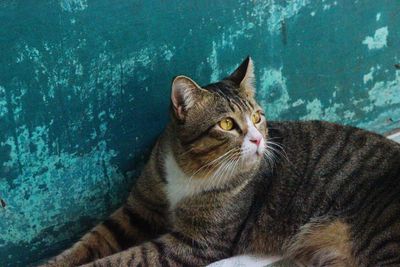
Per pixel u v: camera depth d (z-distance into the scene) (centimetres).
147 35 114
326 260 113
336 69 134
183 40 118
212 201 112
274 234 115
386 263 108
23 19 105
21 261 116
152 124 119
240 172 111
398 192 110
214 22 119
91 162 117
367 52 137
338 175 113
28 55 107
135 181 121
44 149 112
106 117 115
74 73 111
